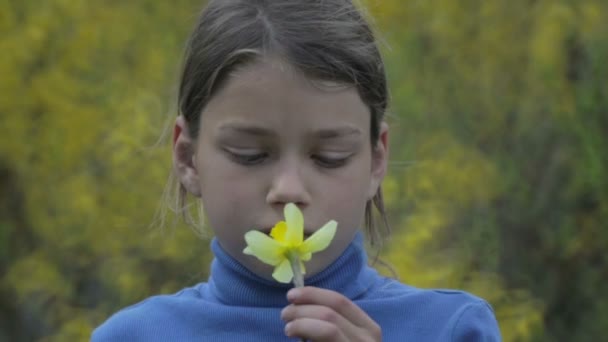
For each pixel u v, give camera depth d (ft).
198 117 8.86
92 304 27.53
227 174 8.41
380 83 8.96
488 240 28.48
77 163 27.40
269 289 9.23
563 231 30.48
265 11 8.66
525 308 25.45
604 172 29.91
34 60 27.78
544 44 28.14
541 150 30.45
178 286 24.86
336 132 8.32
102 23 28.63
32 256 27.35
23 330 28.81
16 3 27.99
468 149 28.48
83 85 28.14
